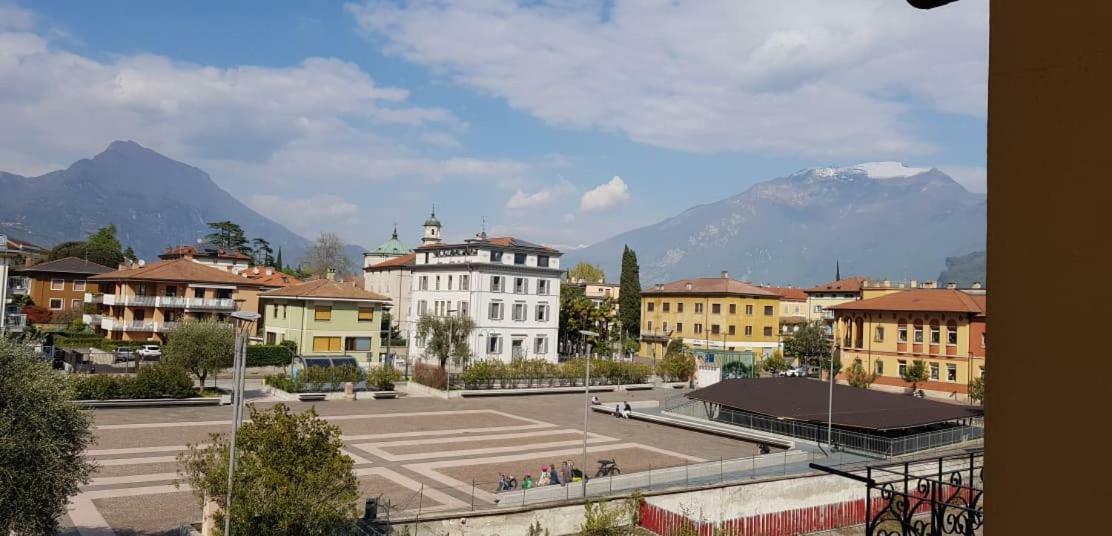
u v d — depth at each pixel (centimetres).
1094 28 198
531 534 2428
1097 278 193
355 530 2048
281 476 1742
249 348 6494
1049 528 201
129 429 3706
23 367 1656
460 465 3316
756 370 8225
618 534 2409
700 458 3688
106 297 7250
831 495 3033
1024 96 213
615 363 6812
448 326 6550
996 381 217
